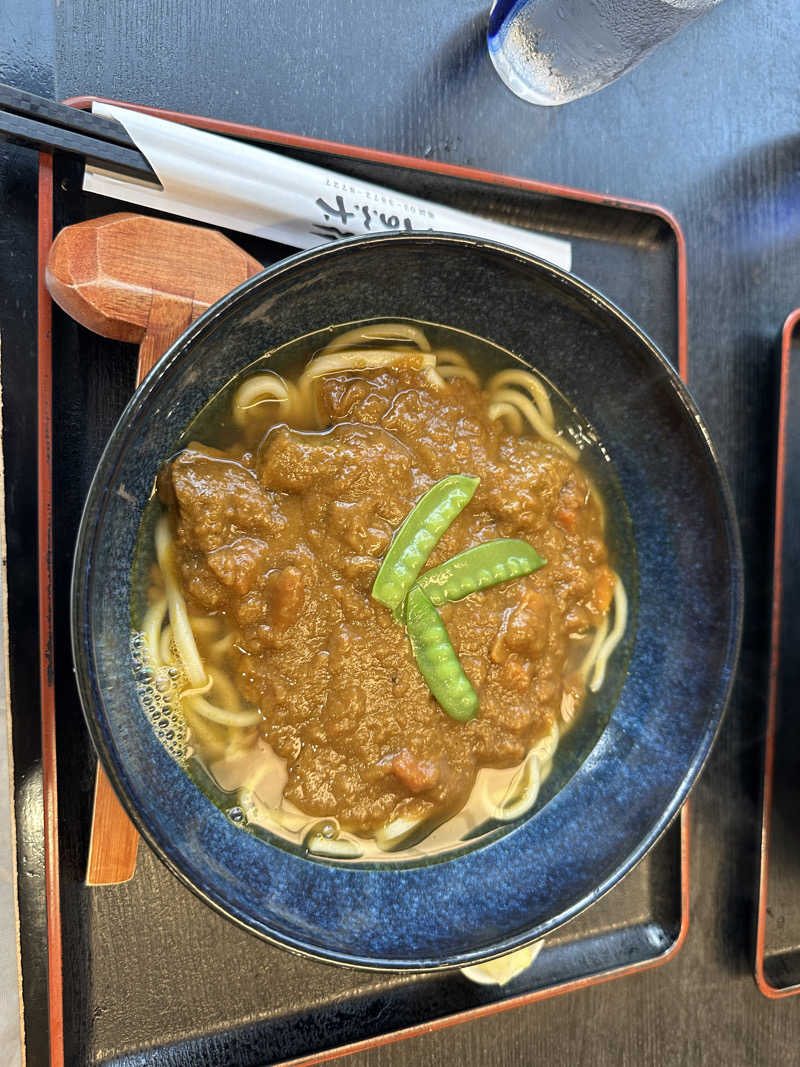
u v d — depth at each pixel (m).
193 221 0.29
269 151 0.29
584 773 0.31
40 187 0.27
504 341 0.30
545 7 0.30
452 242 0.25
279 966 0.30
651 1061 0.35
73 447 0.28
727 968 0.36
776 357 0.36
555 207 0.33
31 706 0.28
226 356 0.26
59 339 0.28
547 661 0.31
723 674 0.28
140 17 0.30
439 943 0.26
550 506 0.31
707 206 0.36
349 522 0.28
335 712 0.28
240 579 0.27
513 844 0.30
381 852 0.29
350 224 0.30
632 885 0.34
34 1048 0.27
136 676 0.27
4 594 0.27
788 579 0.36
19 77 0.28
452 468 0.29
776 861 0.36
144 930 0.29
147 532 0.27
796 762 0.36
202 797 0.27
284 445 0.28
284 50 0.32
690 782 0.28
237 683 0.28
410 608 0.28
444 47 0.33
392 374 0.30
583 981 0.32
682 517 0.30
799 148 0.37
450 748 0.29
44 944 0.27
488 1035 0.33
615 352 0.28
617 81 0.35
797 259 0.37
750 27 0.37
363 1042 0.30
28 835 0.28
